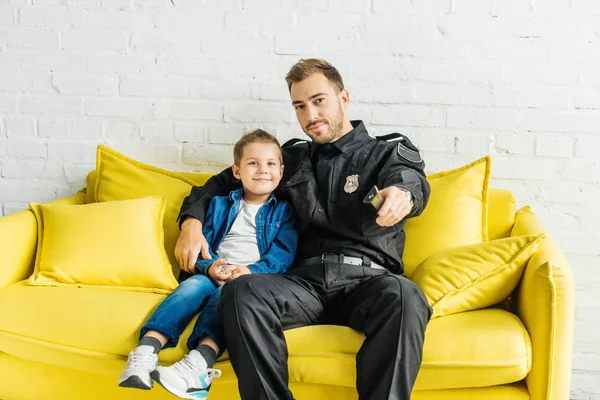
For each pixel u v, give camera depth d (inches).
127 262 69.1
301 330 58.3
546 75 80.8
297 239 71.4
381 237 67.6
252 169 71.6
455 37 81.8
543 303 54.9
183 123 87.7
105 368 57.9
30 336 60.1
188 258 68.5
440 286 60.6
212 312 58.7
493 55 81.5
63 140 89.4
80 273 68.5
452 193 74.6
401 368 53.0
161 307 59.7
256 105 86.3
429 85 83.0
